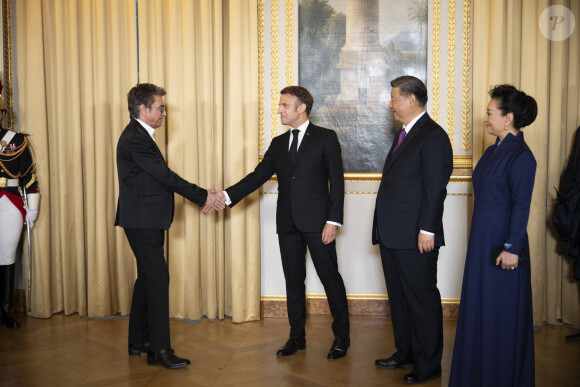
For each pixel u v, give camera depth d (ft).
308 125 9.60
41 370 8.81
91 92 11.73
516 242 6.81
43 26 11.87
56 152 12.03
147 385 8.20
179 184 9.18
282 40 11.93
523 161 6.91
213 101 11.56
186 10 11.33
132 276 12.03
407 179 8.23
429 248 7.90
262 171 10.34
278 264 12.13
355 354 9.57
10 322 11.21
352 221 12.05
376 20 11.85
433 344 8.30
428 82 11.79
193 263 11.62
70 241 12.05
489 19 11.25
